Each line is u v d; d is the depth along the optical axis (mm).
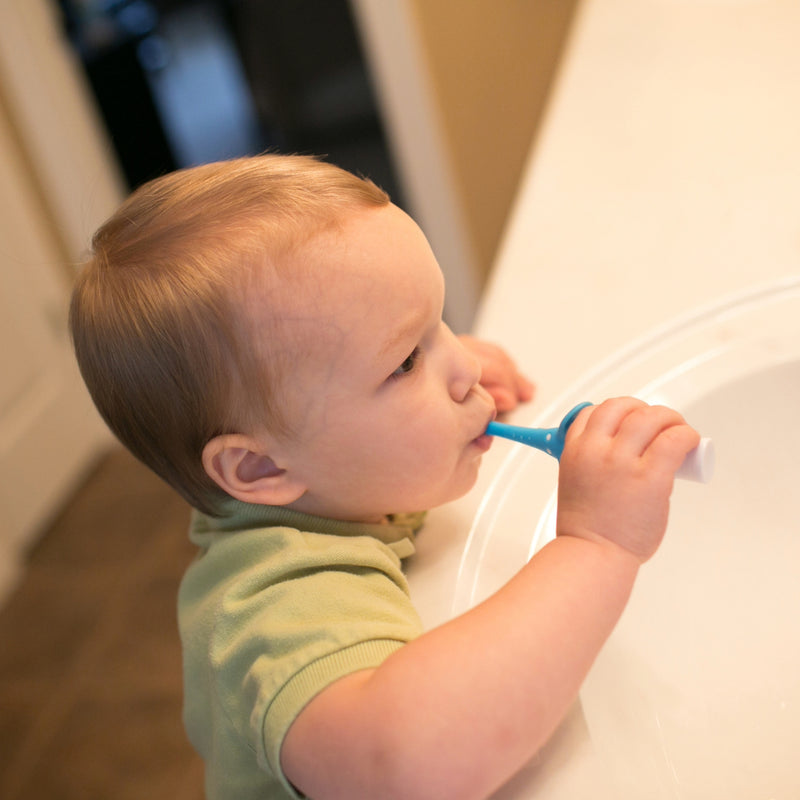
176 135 3115
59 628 1577
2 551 1712
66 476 1927
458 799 364
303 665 401
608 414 451
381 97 2088
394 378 478
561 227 785
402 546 518
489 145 2215
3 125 1917
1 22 1893
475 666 378
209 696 503
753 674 513
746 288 645
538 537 522
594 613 408
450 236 2176
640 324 647
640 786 419
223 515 534
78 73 2088
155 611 1553
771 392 586
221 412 480
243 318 456
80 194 2025
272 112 2854
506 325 689
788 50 945
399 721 363
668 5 1118
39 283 1921
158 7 2809
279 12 2643
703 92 916
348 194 486
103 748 1320
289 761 390
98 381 507
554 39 2299
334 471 491
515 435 513
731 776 460
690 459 438
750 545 563
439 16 2037
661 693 481
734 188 761
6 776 1319
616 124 910
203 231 477
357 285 455
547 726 388
